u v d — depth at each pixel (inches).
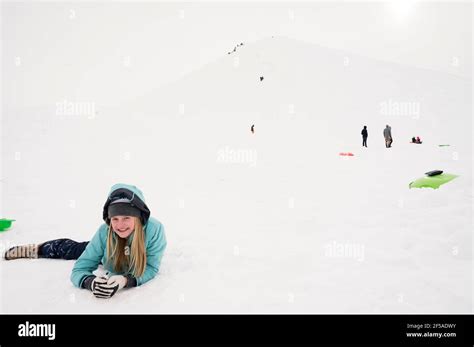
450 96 1224.2
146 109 1412.4
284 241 177.8
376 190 271.6
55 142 815.7
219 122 1093.8
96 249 128.6
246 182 374.6
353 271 134.2
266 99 1310.3
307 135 822.5
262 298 116.6
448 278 123.9
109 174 457.1
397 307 107.7
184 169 484.7
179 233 201.0
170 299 117.4
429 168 346.0
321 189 308.0
